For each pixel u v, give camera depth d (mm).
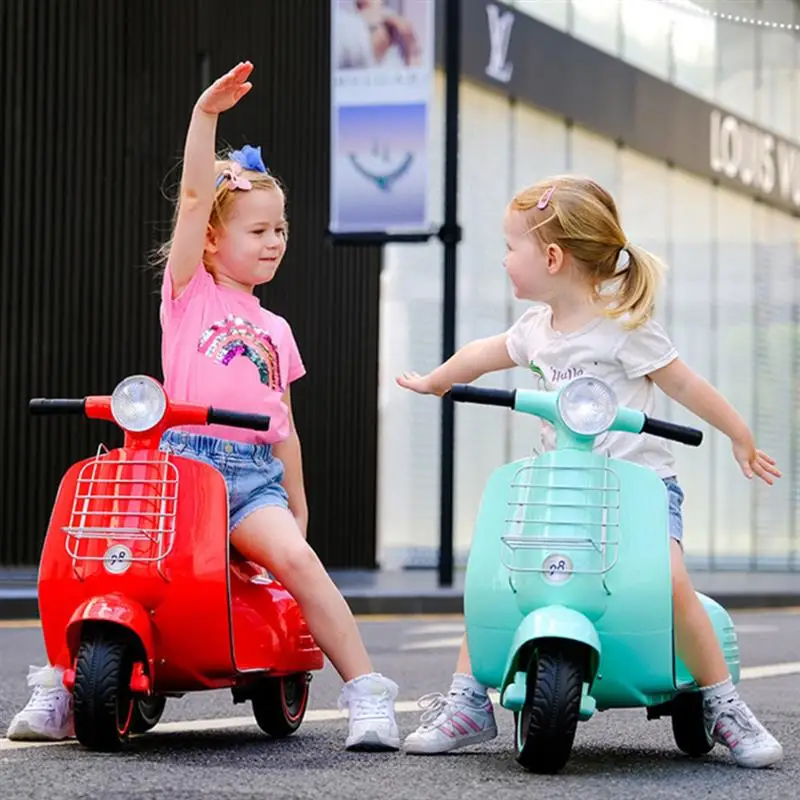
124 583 7344
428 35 22750
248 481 7934
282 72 26547
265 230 8258
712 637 7512
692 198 34219
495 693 10656
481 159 29359
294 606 8164
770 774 7258
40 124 23266
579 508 7152
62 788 6363
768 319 35875
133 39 24297
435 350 29297
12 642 15156
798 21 29547
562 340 7816
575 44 30969
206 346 8094
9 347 22891
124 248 24062
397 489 28938
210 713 9367
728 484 34750
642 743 8438
